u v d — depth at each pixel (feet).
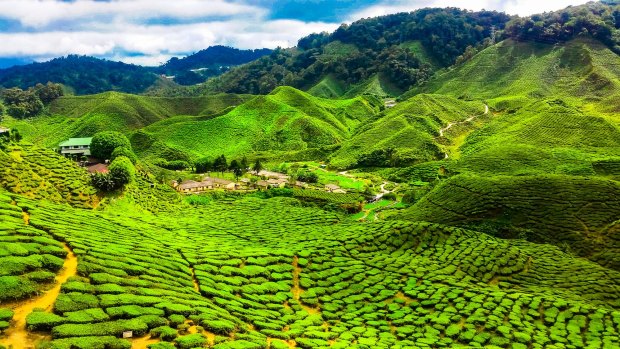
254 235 264.93
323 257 220.64
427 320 174.91
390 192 483.51
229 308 150.92
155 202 329.93
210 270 179.42
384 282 205.26
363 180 548.31
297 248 229.45
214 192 444.14
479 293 196.24
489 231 305.73
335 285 197.98
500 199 332.80
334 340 148.66
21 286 121.19
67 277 135.23
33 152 304.91
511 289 213.46
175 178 501.56
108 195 291.99
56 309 116.47
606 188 320.29
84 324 113.60
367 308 184.14
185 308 134.31
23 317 113.39
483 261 239.30
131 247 176.24
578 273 234.58
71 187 281.74
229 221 302.04
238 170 518.78
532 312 183.11
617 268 255.50
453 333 164.45
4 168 260.42
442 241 263.08
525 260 245.65
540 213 311.68
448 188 371.35
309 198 437.99
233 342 123.65
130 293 135.03
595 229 287.28
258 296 173.17
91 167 422.41
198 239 238.48
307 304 180.55
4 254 131.54
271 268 197.88
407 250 250.78
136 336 117.70
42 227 164.66
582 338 166.50
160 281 153.48
